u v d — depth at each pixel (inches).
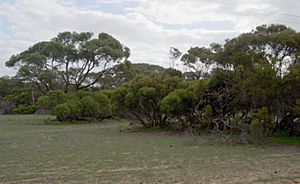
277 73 958.4
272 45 1029.2
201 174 564.1
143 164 655.1
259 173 573.3
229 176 550.0
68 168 614.5
